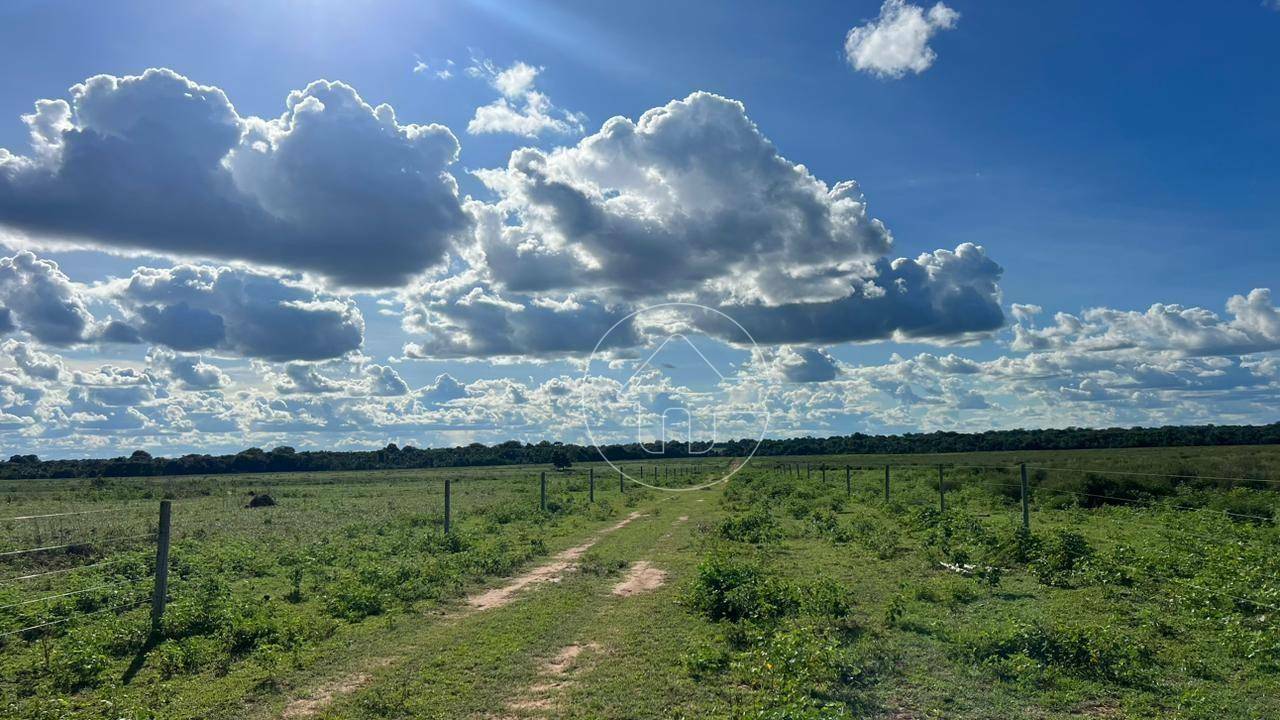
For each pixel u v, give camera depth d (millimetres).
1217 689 8047
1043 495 28312
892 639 10125
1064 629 9242
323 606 13477
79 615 12383
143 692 9000
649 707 8000
